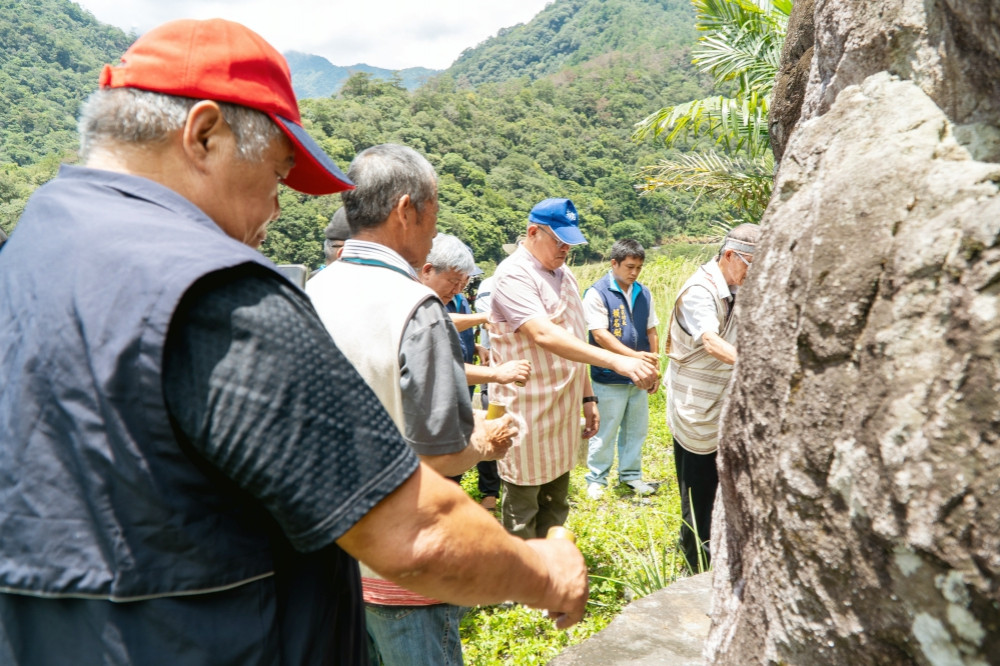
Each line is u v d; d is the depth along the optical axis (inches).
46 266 33.4
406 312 68.4
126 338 30.5
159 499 31.3
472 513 36.7
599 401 200.4
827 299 42.1
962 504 33.4
